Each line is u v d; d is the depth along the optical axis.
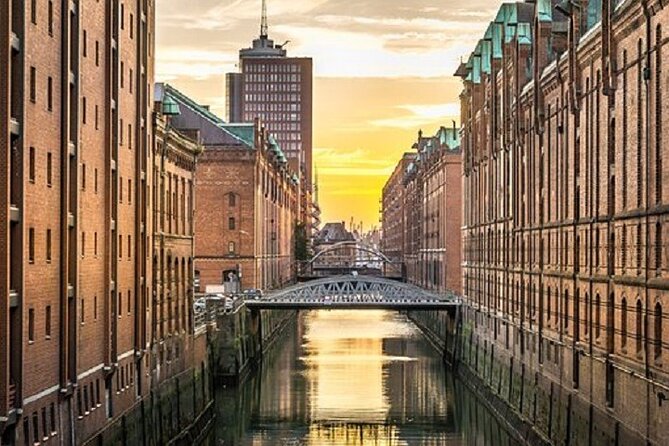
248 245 120.25
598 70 54.03
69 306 44.22
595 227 53.91
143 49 58.91
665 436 41.81
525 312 69.81
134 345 55.69
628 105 49.03
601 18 52.88
